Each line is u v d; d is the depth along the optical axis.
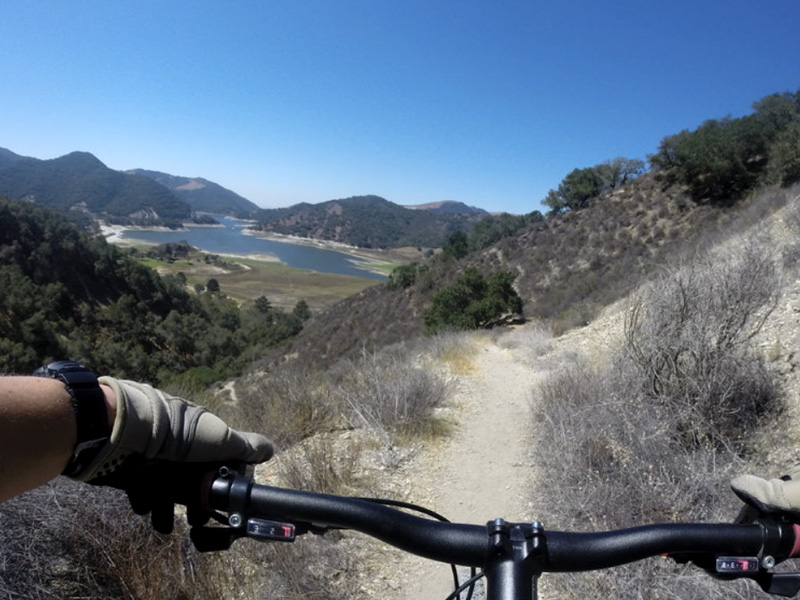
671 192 33.56
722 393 5.04
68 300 72.88
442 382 8.49
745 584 2.90
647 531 0.85
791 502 0.81
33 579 2.59
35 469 0.56
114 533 2.94
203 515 0.79
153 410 0.70
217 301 110.19
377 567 3.96
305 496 0.81
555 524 4.24
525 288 33.06
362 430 6.41
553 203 44.94
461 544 0.81
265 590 3.35
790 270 8.11
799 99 31.92
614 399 5.31
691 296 5.50
